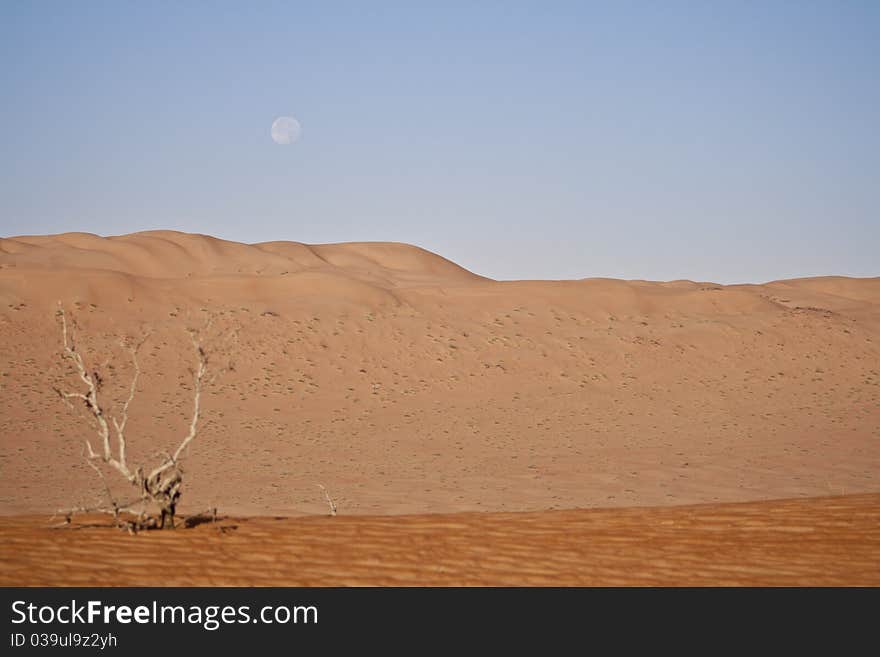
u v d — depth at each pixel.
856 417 51.31
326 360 60.34
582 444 44.22
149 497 11.12
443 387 57.38
